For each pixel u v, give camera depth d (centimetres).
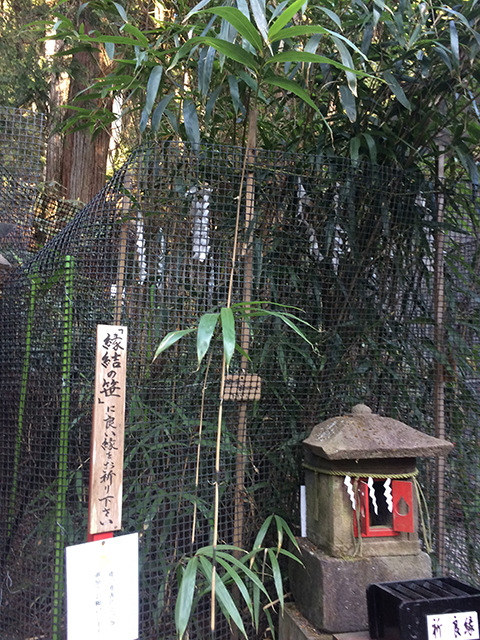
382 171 170
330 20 169
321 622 131
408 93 175
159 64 154
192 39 122
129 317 145
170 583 143
